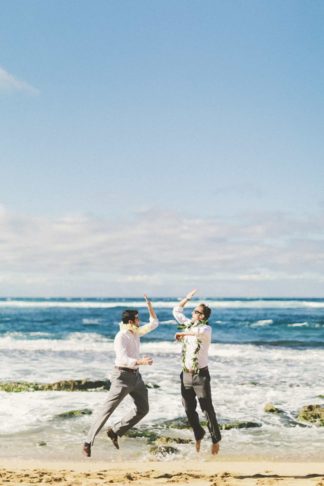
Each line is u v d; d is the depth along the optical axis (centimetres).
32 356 1931
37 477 587
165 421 919
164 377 1394
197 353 644
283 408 1041
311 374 1488
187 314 5447
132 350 645
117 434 647
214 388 1253
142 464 678
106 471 630
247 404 1076
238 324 3878
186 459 710
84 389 1211
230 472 629
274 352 2100
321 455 732
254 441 808
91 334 3116
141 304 8938
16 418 946
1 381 1332
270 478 591
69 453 739
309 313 5747
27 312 6053
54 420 931
